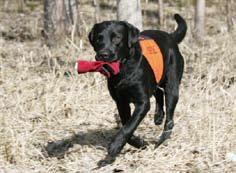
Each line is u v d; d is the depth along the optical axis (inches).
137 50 383.6
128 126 374.3
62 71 579.2
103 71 371.9
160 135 450.3
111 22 375.2
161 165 387.5
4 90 540.7
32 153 412.5
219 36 788.6
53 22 737.0
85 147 425.7
